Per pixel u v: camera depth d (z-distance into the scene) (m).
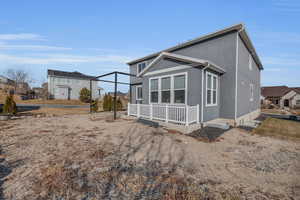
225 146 4.67
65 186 2.33
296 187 2.48
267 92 34.06
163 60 8.30
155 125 7.21
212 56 8.98
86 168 2.94
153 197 2.10
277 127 7.95
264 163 3.44
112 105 16.98
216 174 2.87
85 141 4.81
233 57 8.03
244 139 5.54
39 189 2.24
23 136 5.34
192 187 2.38
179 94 7.61
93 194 2.14
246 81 10.28
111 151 3.94
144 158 3.55
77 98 33.50
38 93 34.88
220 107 8.55
